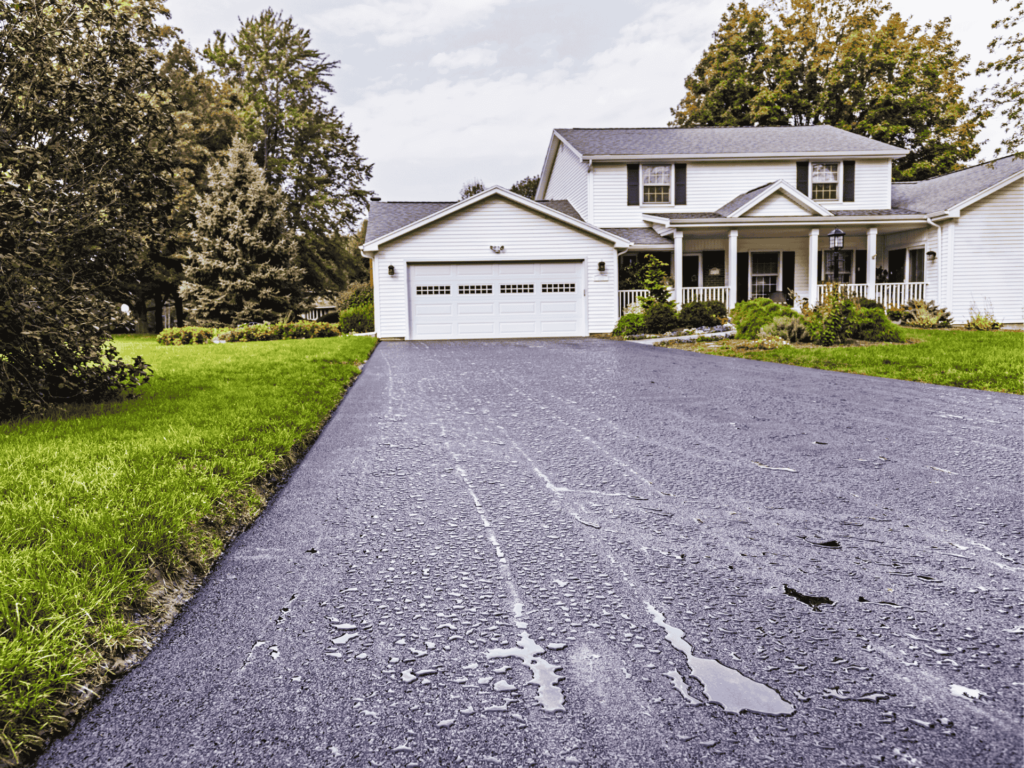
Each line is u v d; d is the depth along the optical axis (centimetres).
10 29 559
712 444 492
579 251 1834
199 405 605
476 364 1082
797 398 696
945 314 1850
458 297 1819
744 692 184
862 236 2156
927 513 336
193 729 170
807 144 2181
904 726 167
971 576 261
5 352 568
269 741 165
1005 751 157
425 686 189
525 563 278
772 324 1353
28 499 312
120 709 179
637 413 621
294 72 3225
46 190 561
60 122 593
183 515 294
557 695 183
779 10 3278
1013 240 1986
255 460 395
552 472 420
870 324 1298
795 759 155
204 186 2859
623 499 364
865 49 3058
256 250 2258
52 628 198
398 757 158
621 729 168
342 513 344
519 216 1812
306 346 1373
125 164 634
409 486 392
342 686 189
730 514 338
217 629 223
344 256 3453
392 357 1237
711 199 2139
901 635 215
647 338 1628
